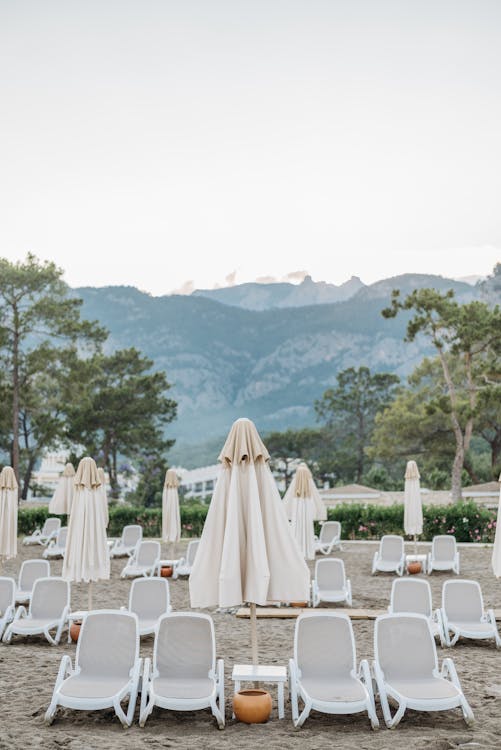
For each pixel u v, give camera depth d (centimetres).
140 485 4144
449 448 4262
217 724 737
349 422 7781
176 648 784
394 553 1883
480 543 2494
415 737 673
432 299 3469
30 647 1114
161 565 1881
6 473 1612
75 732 704
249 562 749
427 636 785
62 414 4622
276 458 7400
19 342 4097
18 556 2297
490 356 3741
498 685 873
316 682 754
